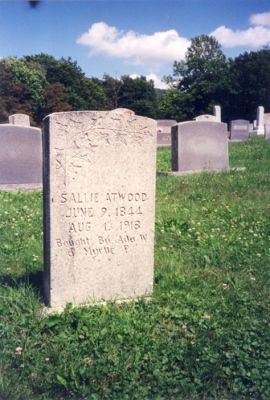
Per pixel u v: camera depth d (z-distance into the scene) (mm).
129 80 32688
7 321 1932
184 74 34312
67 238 2105
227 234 3221
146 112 32375
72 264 2125
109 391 1561
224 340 1835
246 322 1986
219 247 2904
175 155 5898
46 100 25094
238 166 6375
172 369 1684
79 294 2150
